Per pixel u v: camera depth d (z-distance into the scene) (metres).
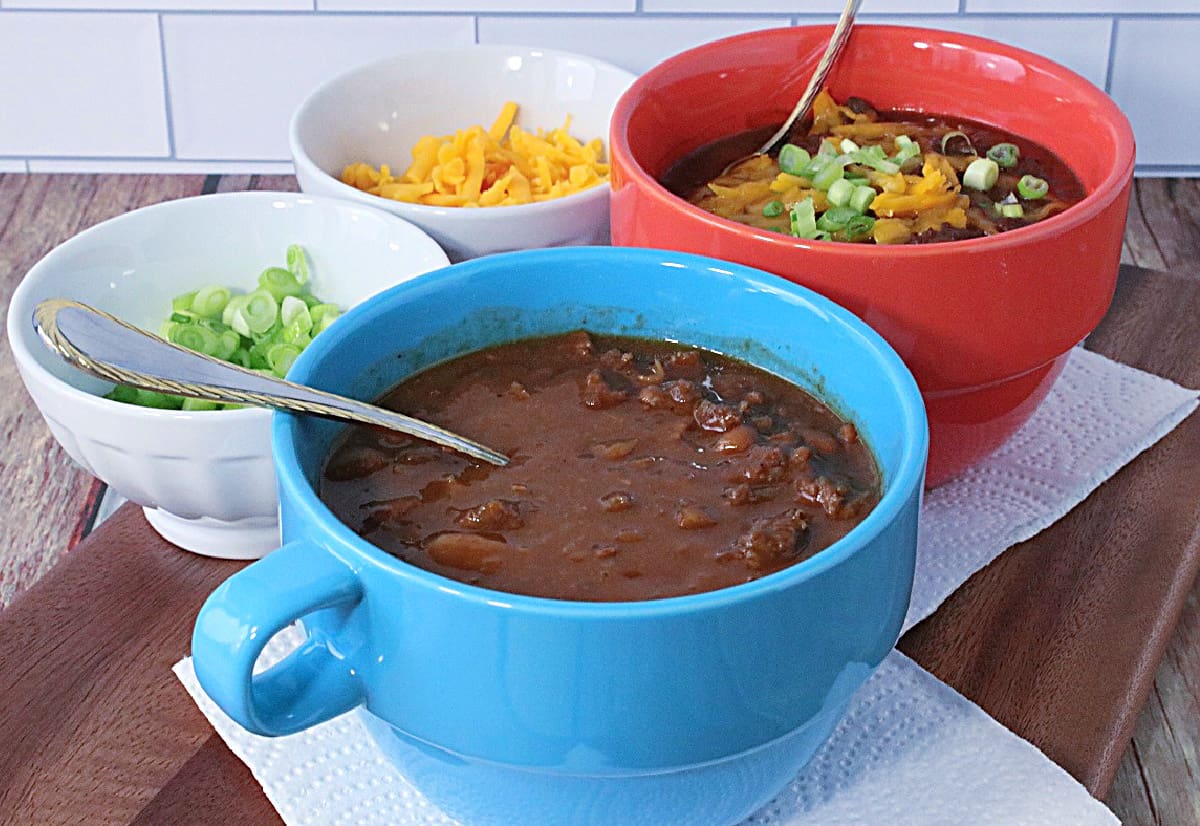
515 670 0.73
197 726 1.00
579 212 1.35
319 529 0.75
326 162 1.55
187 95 1.92
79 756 0.97
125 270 1.29
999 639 1.07
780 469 0.91
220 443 1.07
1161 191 1.89
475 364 1.02
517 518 0.85
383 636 0.75
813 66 1.33
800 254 1.01
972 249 1.00
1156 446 1.28
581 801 0.81
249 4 1.85
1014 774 0.95
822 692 0.79
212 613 0.72
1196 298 1.48
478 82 1.63
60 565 1.15
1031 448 1.26
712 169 1.29
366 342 0.96
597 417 0.96
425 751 0.82
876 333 0.95
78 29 1.86
